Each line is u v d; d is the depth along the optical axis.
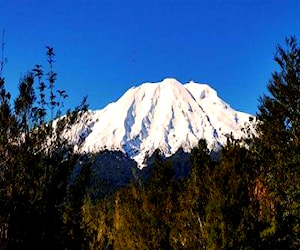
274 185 17.70
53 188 9.90
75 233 12.64
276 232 15.89
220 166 17.08
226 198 15.70
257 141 19.97
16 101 9.85
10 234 9.50
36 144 9.84
